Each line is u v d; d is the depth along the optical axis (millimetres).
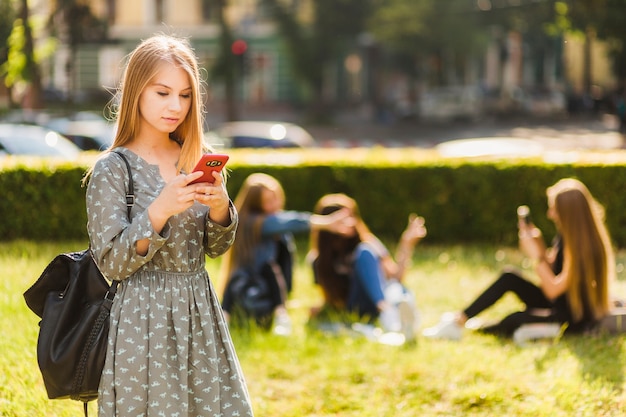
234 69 43656
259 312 7844
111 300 3764
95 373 3717
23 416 5199
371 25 45719
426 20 45562
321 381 6379
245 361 6844
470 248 12523
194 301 3801
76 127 20828
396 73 57156
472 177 12727
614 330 7234
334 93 55219
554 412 5504
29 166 12039
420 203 12875
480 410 5707
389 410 5746
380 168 12906
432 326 8164
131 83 3783
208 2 44344
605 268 7203
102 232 3609
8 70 30281
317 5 45281
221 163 3562
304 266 11258
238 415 3857
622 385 5992
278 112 52438
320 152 14422
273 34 51906
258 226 8156
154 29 49625
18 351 6070
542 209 12602
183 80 3789
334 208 8484
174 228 3750
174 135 4020
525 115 51031
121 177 3732
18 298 7379
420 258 11688
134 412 3668
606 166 12312
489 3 46688
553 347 6891
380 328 7895
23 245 11281
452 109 48531
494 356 6812
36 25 32219
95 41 44094
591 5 34969
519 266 11125
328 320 8242
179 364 3723
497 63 60031
